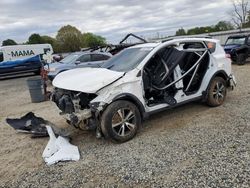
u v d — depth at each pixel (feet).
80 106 14.53
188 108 20.39
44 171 12.51
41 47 64.54
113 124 14.44
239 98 22.16
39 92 28.96
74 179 11.55
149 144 14.40
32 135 17.48
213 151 12.81
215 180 10.34
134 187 10.52
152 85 16.46
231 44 49.47
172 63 16.94
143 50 17.37
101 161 12.92
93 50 42.83
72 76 16.29
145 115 15.80
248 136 14.19
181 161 12.15
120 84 14.67
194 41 18.92
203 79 19.16
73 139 16.05
